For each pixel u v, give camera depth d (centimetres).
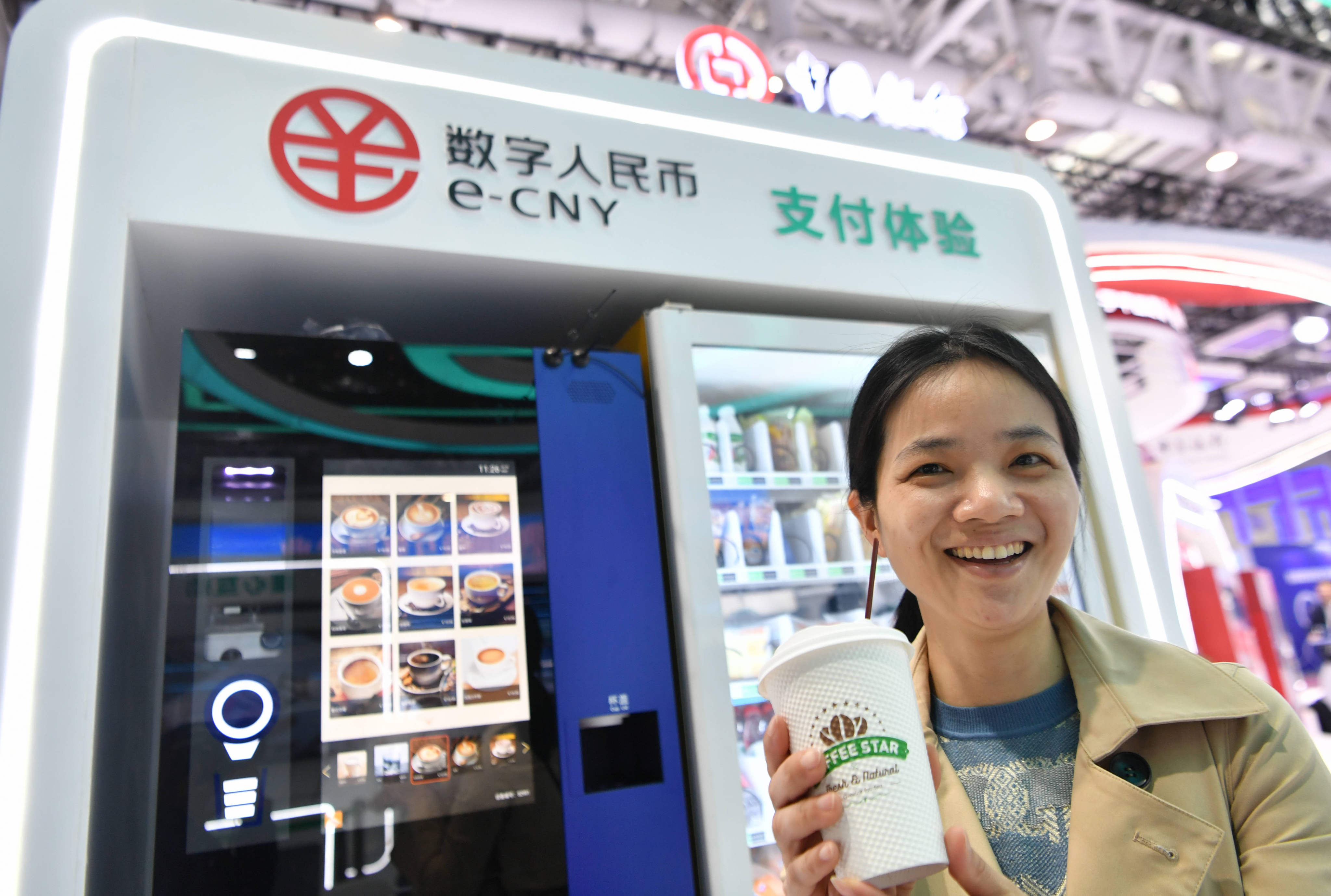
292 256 180
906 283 235
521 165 198
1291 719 91
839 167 236
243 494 152
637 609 181
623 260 202
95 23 168
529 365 184
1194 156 815
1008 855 93
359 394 165
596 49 590
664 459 195
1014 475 94
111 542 155
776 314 233
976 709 101
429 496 166
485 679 161
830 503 255
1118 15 612
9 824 127
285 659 147
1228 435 915
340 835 142
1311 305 955
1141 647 100
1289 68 692
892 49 596
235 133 173
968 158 256
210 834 135
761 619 234
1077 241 264
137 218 162
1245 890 85
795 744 78
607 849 164
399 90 190
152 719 196
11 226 152
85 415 148
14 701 132
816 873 73
